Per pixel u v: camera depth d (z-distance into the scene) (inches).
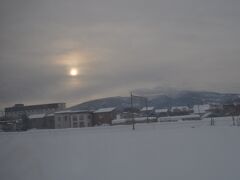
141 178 350.3
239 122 1391.5
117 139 693.9
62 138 788.0
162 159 439.2
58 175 375.6
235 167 362.9
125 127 1457.9
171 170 375.2
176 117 2234.3
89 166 415.8
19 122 2375.7
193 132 749.9
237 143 528.7
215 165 379.9
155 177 349.4
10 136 1047.0
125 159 454.0
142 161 437.4
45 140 743.1
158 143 590.6
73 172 387.5
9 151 557.3
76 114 2485.2
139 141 634.2
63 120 2504.9
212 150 481.4
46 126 2532.0
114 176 363.3
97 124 2464.3
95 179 354.6
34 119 2522.1
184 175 346.9
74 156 495.5
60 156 497.4
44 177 365.7
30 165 430.3
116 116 2486.5
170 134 732.7
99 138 735.7
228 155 432.5
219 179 320.8
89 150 550.6
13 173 389.7
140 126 1477.6
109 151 533.0
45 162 449.1
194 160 418.3
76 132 1242.0
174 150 503.8
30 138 852.6
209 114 2310.5
